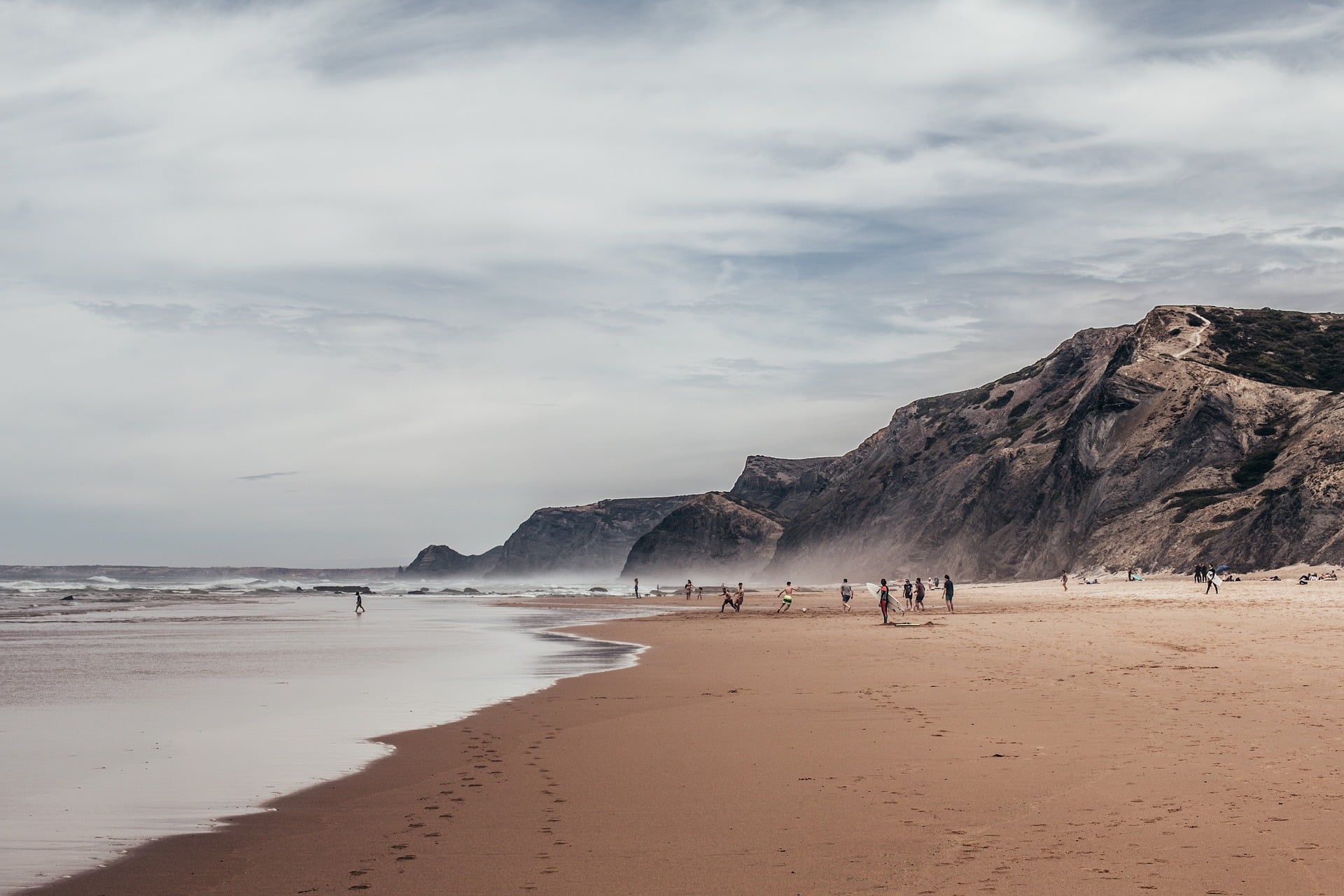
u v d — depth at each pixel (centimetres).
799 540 17188
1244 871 738
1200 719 1411
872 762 1217
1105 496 9406
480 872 816
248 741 1502
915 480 14938
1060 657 2370
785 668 2423
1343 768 1068
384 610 7319
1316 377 9756
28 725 1683
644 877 789
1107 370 11112
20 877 826
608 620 5403
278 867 845
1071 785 1043
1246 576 6875
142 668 2716
